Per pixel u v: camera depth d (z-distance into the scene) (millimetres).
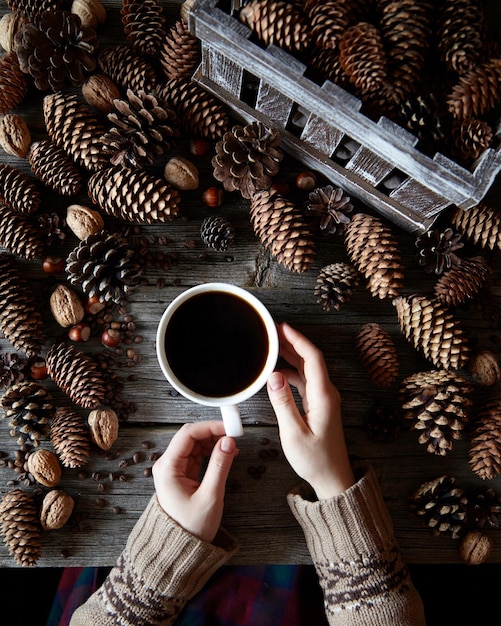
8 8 631
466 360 613
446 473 649
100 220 627
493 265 653
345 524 576
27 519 622
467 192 521
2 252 641
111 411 629
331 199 617
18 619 730
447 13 548
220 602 685
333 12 517
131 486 645
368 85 532
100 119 638
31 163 619
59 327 643
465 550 638
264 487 646
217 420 619
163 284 644
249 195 605
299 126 586
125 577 583
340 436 577
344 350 648
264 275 648
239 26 510
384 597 573
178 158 625
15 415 620
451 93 575
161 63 617
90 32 583
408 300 617
